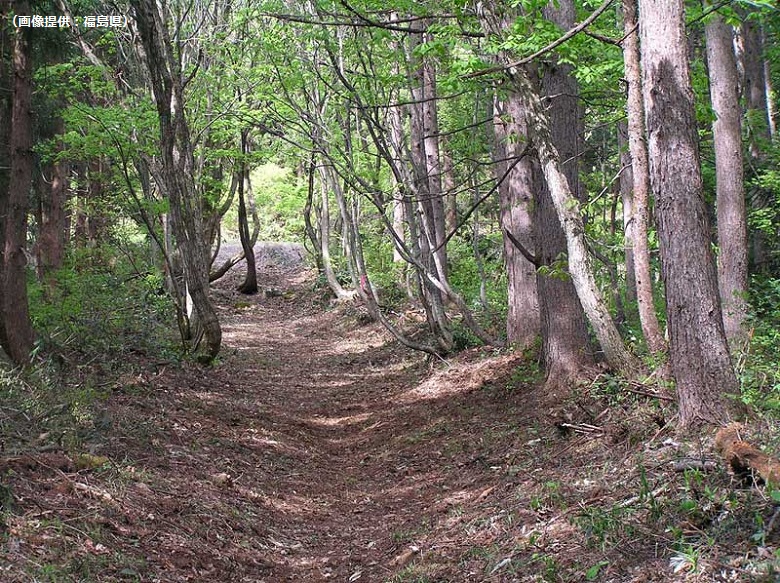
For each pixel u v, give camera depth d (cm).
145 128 1427
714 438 601
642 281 830
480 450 975
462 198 2773
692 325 643
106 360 1166
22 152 983
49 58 1653
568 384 1039
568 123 1045
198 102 1712
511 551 564
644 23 651
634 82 818
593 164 1980
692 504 491
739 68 1950
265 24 1600
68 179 2412
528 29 847
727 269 1170
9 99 1417
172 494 708
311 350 2161
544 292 1073
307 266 3650
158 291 1753
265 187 3216
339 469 1067
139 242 2572
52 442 702
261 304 3086
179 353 1450
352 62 1463
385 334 2116
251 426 1157
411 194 1467
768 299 1112
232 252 3916
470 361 1477
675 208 644
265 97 1645
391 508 860
